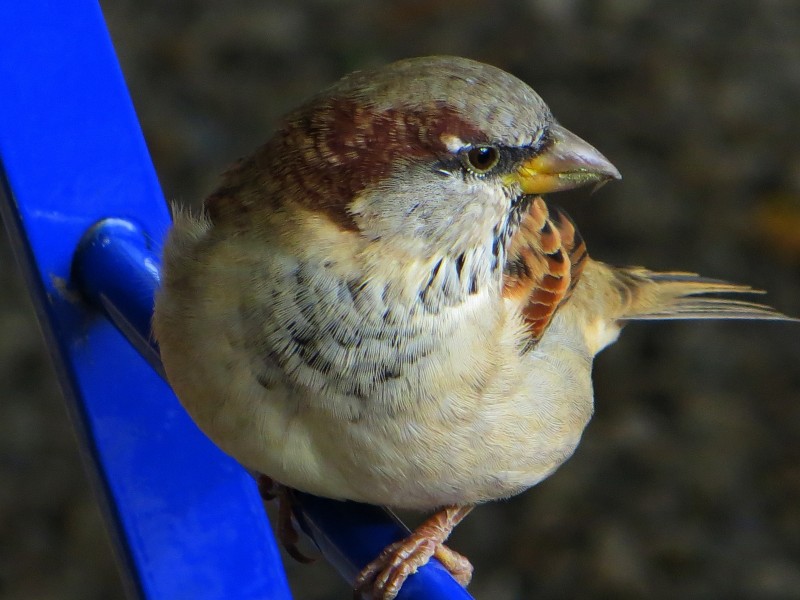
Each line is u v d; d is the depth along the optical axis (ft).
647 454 5.87
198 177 7.57
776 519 5.60
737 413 6.05
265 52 8.64
